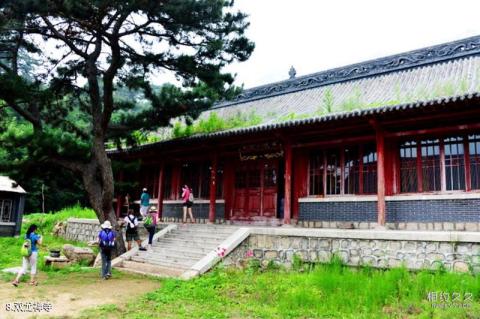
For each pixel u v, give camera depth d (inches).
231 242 502.3
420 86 667.4
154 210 605.9
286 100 858.8
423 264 404.8
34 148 578.6
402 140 550.6
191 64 611.2
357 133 579.5
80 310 337.1
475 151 494.0
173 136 765.9
